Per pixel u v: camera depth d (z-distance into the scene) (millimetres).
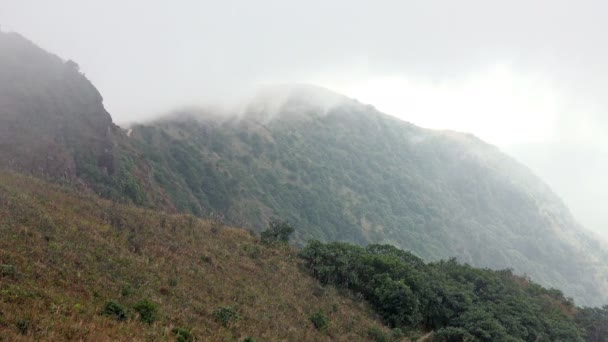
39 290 16281
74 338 13844
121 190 78500
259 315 25250
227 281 28469
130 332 15758
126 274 22188
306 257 39750
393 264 40781
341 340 27938
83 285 18594
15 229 21141
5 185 28828
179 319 19672
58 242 21922
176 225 35219
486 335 33688
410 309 36000
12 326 13164
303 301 31312
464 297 40938
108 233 27250
